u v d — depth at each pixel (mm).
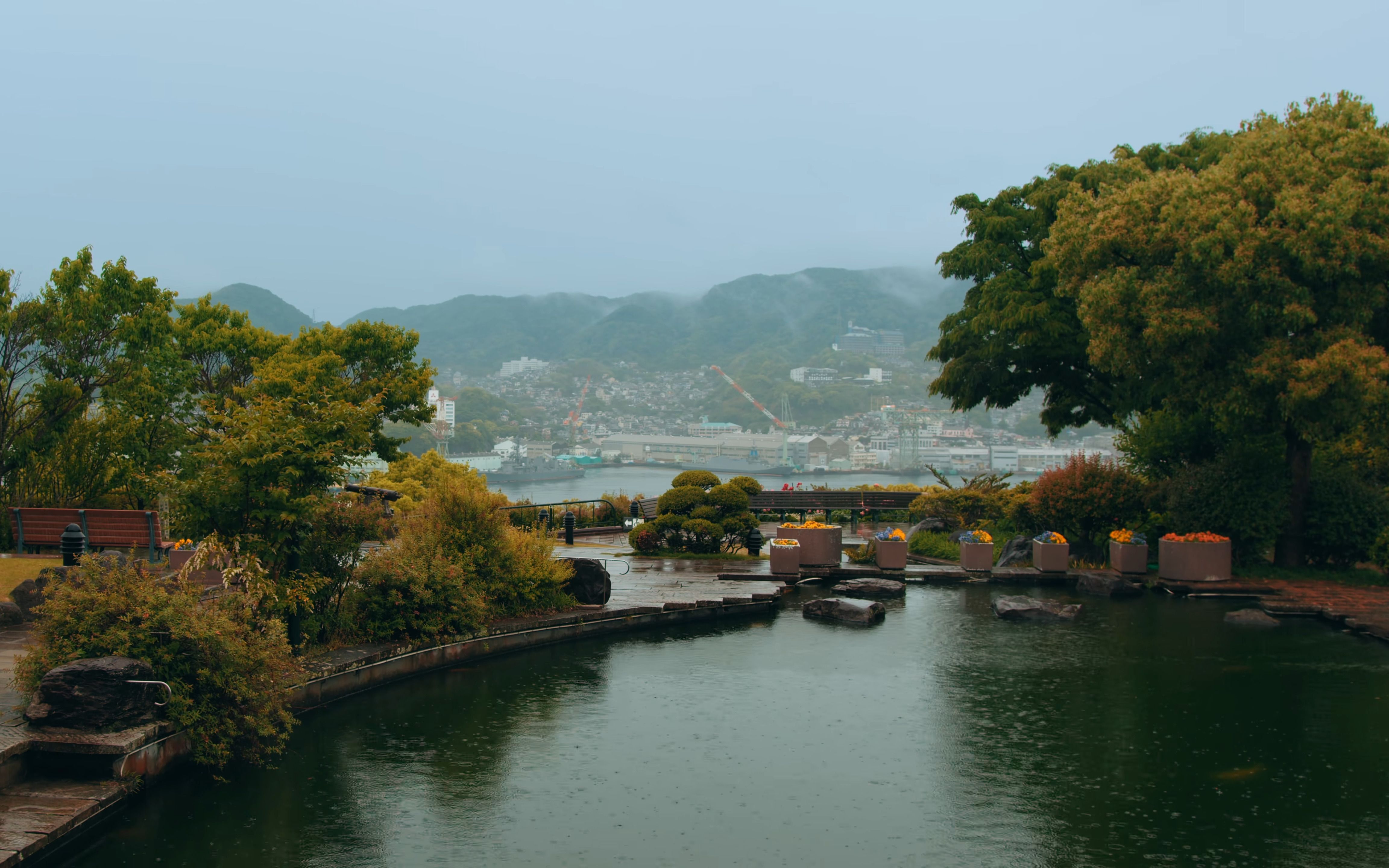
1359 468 21859
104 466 17781
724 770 7934
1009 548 21203
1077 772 7969
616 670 11289
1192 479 19406
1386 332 18125
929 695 10336
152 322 17219
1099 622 14570
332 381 20609
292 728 8641
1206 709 9828
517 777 7699
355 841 6391
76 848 6176
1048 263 25484
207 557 8805
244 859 6062
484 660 11617
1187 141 27406
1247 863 6211
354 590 10945
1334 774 7930
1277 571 18828
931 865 6141
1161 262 19156
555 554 21094
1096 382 28562
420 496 27812
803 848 6395
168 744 7352
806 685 10711
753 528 21438
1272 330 17719
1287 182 17531
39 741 6672
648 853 6285
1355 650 12656
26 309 16344
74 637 7305
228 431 9805
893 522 33281
